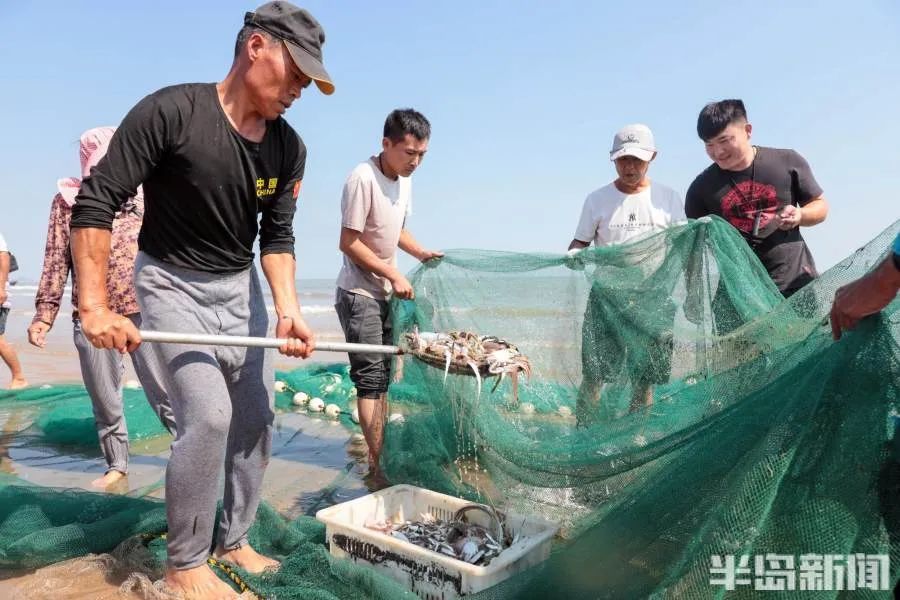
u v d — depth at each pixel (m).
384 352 3.73
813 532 2.32
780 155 4.39
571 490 3.53
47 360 10.13
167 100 2.79
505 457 3.81
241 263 3.23
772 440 2.34
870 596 2.31
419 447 4.57
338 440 5.84
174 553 2.99
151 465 5.12
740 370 2.91
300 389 7.29
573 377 4.09
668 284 3.84
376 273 4.42
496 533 3.47
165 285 3.04
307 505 4.31
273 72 2.83
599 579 2.63
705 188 4.61
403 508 3.84
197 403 2.90
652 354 3.82
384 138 4.46
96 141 4.59
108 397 4.64
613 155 4.48
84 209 2.69
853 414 2.37
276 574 3.09
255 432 3.31
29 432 6.08
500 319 4.30
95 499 3.79
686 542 2.46
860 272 2.72
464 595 2.91
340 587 2.97
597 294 4.00
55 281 4.62
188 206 2.96
